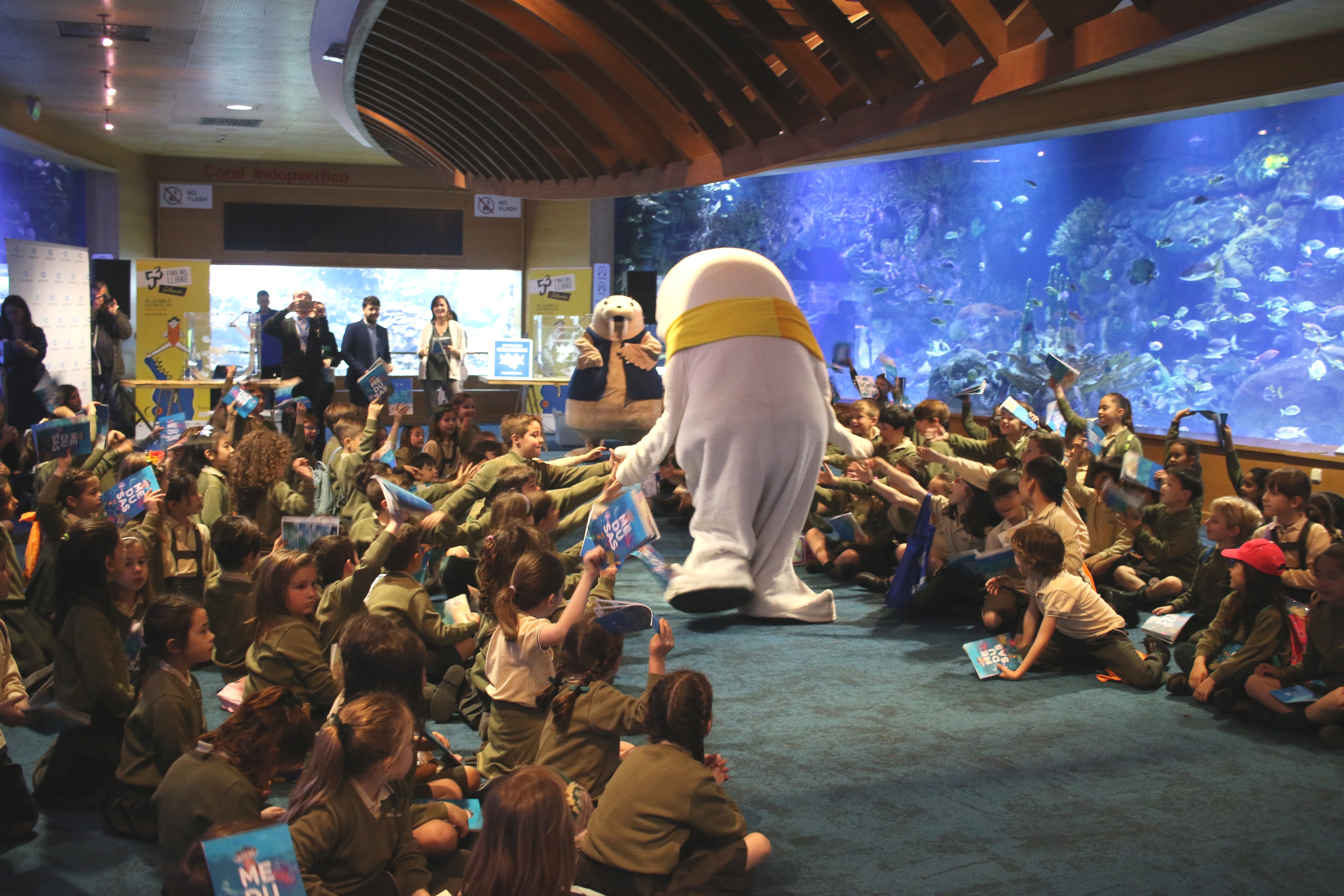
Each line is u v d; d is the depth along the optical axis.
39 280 12.18
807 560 8.57
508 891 2.17
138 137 17.52
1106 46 4.18
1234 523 5.63
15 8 10.20
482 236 20.55
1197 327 21.11
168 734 3.58
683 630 6.64
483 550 4.53
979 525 6.85
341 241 20.20
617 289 21.97
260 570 4.27
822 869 3.48
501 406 19.03
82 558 3.97
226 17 10.48
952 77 5.19
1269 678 4.88
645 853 2.92
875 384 10.39
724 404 6.43
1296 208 19.31
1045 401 20.45
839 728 4.85
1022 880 3.41
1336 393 19.12
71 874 3.45
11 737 4.73
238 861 1.99
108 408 9.86
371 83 10.46
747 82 6.57
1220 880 3.43
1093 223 21.78
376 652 3.43
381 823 2.81
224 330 22.44
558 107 8.93
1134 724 4.94
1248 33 8.65
